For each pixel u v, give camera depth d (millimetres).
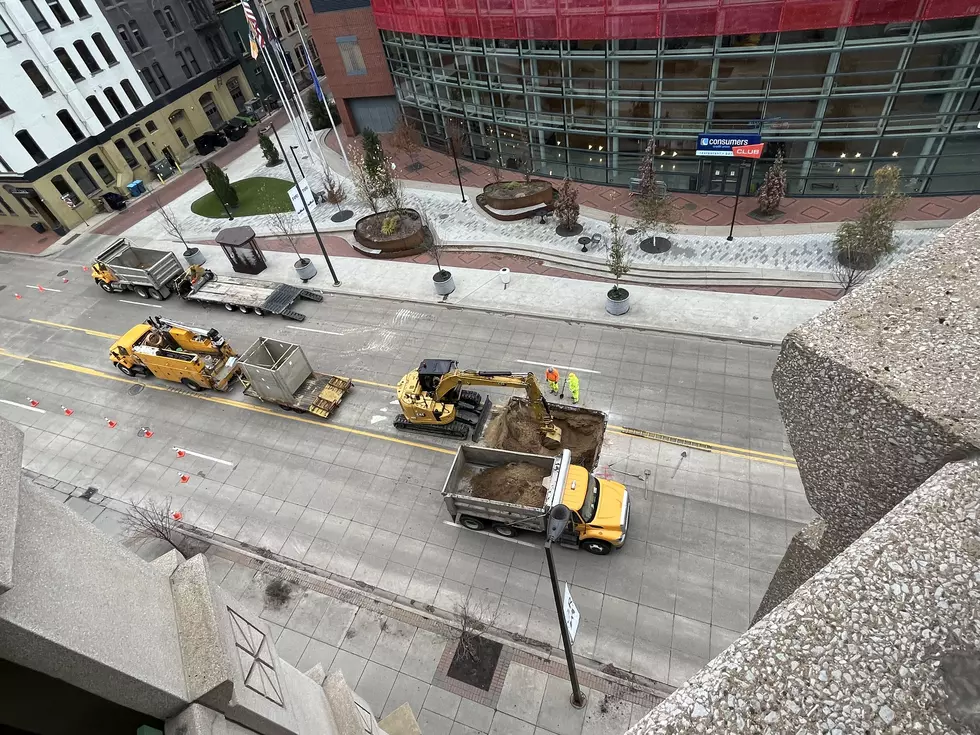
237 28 51531
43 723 3199
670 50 27219
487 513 16844
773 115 27531
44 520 3301
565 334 24391
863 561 2516
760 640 2414
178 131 47969
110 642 3371
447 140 39875
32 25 36406
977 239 3674
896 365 3084
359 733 6406
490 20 30672
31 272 35906
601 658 14734
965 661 2172
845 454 3498
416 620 16156
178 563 4379
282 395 22531
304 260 30750
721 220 29125
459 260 30156
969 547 2451
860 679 2211
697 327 23469
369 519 18969
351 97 42750
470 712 14172
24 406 25609
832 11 23516
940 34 22953
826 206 28688
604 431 20078
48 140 38500
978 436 2711
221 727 4027
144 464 22141
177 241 36531
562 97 31625
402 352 25094
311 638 16156
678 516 17375
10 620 2832
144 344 24906
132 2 42719
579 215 31625
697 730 2229
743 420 19750
